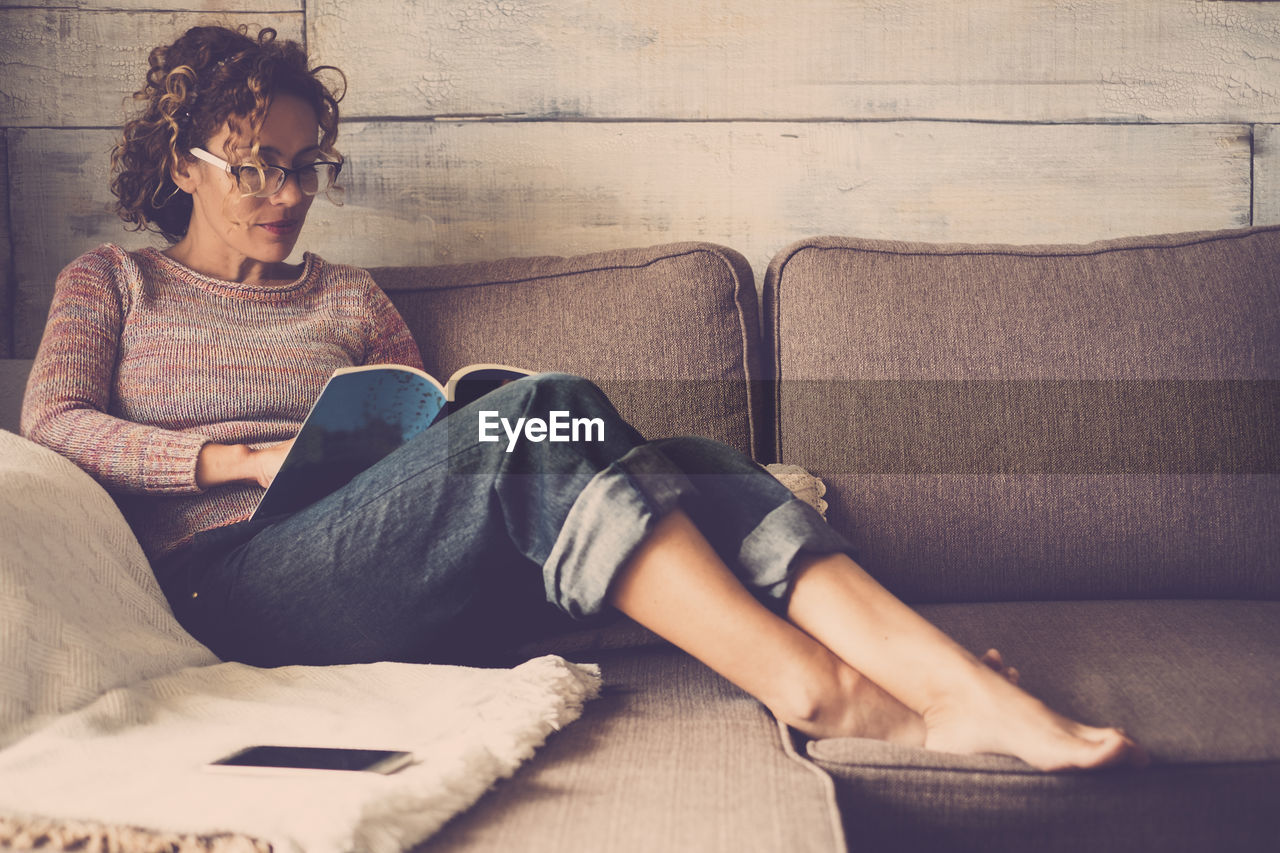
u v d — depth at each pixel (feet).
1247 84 5.35
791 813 2.17
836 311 4.34
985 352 4.25
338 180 5.20
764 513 2.85
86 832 1.95
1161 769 2.51
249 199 3.83
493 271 4.57
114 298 3.76
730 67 5.26
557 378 2.89
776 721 2.72
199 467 3.37
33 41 4.99
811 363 4.32
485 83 5.21
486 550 2.95
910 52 5.29
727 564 2.88
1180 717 2.72
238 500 3.55
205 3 5.06
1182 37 5.32
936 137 5.32
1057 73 5.32
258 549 3.18
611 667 3.41
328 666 3.10
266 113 3.84
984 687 2.55
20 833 1.96
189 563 3.31
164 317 3.79
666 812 2.18
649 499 2.65
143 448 3.35
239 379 3.76
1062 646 3.31
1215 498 4.11
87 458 3.34
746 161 5.31
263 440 3.75
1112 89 5.33
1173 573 4.10
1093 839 2.54
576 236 5.30
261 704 2.62
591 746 2.56
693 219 5.32
